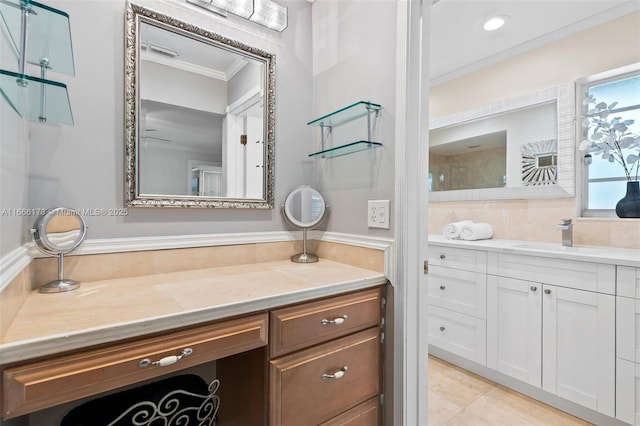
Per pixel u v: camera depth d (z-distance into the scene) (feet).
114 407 2.92
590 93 6.58
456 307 6.99
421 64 3.95
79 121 3.45
